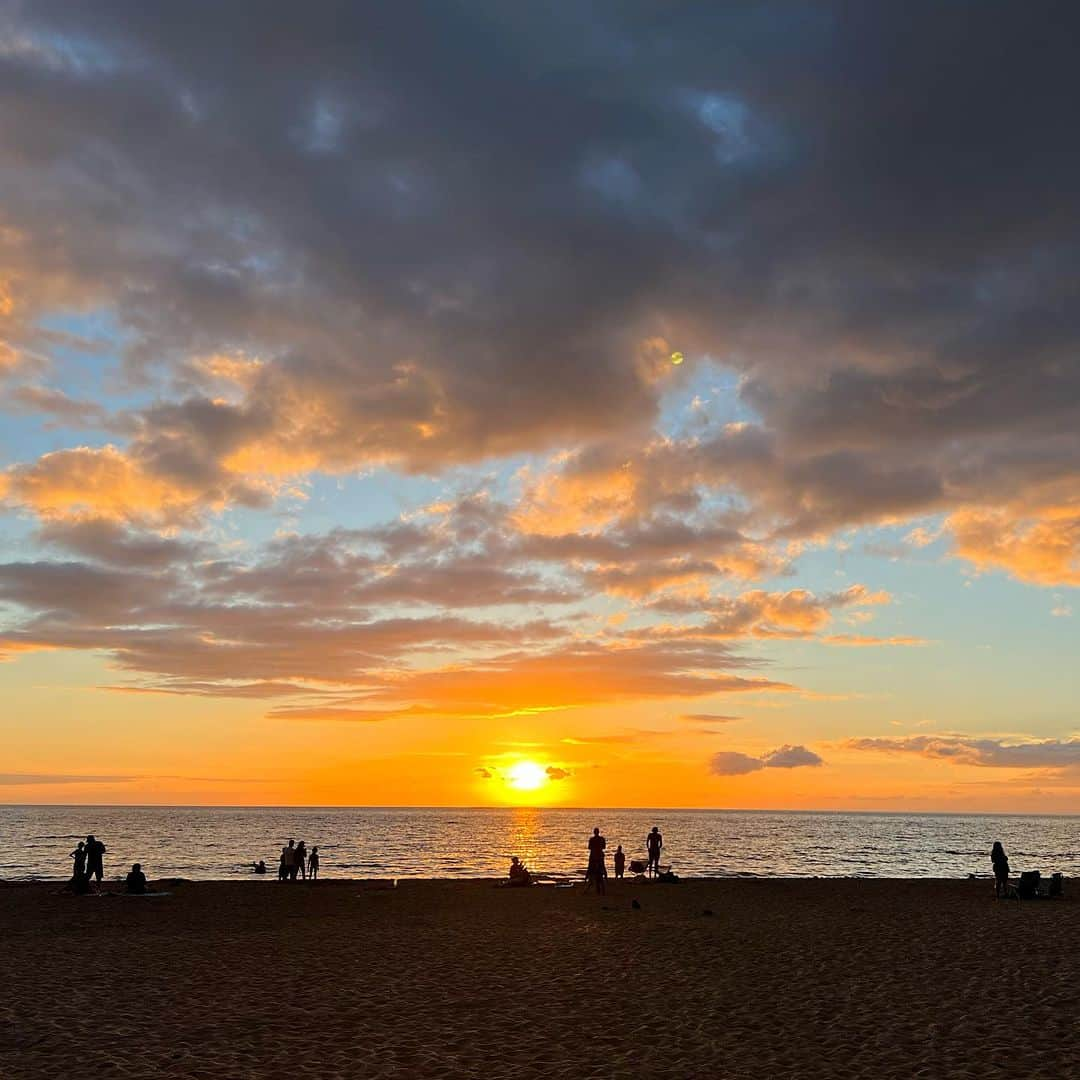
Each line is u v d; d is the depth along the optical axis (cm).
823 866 8006
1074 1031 1297
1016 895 3669
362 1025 1364
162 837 12769
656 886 4178
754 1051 1201
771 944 2270
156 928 2603
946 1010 1457
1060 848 12512
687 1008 1488
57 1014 1442
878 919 2855
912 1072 1090
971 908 3228
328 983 1728
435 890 3912
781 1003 1528
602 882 3694
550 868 7200
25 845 10619
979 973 1820
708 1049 1214
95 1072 1099
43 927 2619
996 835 18100
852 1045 1230
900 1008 1477
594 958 2042
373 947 2225
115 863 7694
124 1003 1533
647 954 2105
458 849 10581
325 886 4106
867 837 16038
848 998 1569
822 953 2114
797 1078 1070
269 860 8194
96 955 2089
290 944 2277
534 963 1975
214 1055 1183
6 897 3512
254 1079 1070
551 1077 1080
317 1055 1183
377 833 15450
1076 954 2075
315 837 13262
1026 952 2112
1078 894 3919
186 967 1919
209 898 3500
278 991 1645
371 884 4206
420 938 2391
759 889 4047
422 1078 1077
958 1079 1059
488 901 3425
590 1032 1316
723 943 2292
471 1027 1349
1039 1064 1119
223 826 17612
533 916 2927
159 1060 1156
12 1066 1127
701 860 8606
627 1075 1087
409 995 1608
